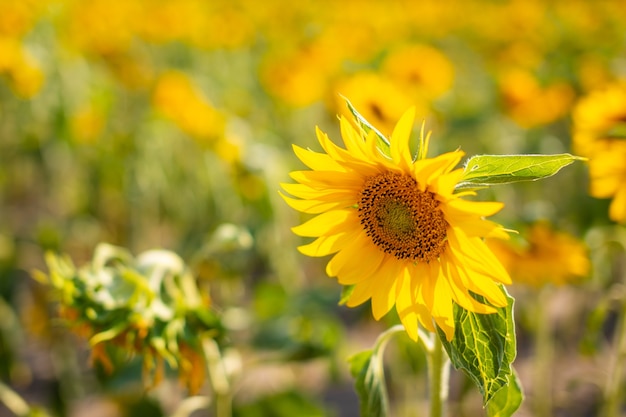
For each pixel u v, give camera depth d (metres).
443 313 0.79
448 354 0.79
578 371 1.80
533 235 1.33
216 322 1.02
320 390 1.84
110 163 2.22
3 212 2.68
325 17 3.90
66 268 1.04
